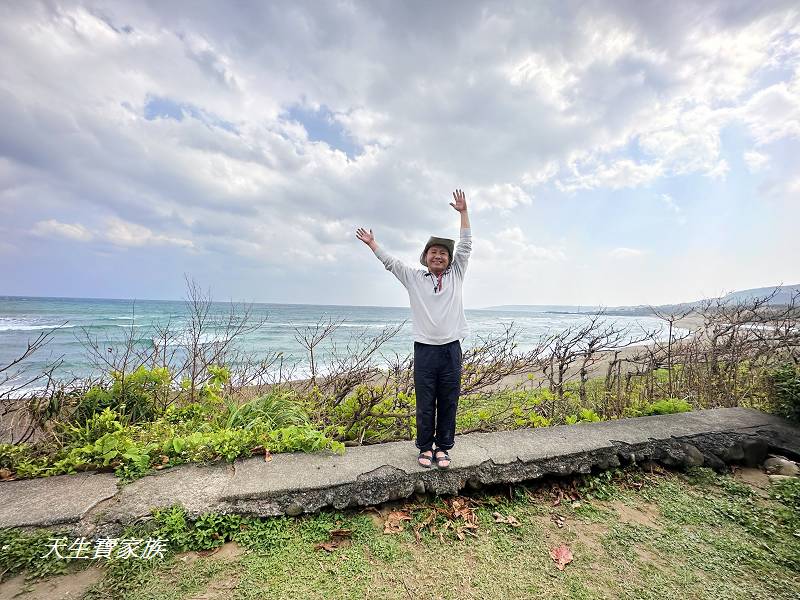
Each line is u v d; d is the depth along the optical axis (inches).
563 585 88.0
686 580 90.9
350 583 86.0
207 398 193.6
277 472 121.3
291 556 93.7
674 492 134.6
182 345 244.4
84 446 131.0
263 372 248.8
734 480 145.6
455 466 127.3
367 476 119.6
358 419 186.7
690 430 170.6
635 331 885.8
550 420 205.3
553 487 133.3
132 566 86.4
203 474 119.5
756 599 85.2
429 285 127.8
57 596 78.0
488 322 1531.7
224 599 80.0
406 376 216.8
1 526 92.7
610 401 241.6
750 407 219.5
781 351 261.3
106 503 103.1
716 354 265.0
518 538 106.0
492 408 236.5
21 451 129.3
